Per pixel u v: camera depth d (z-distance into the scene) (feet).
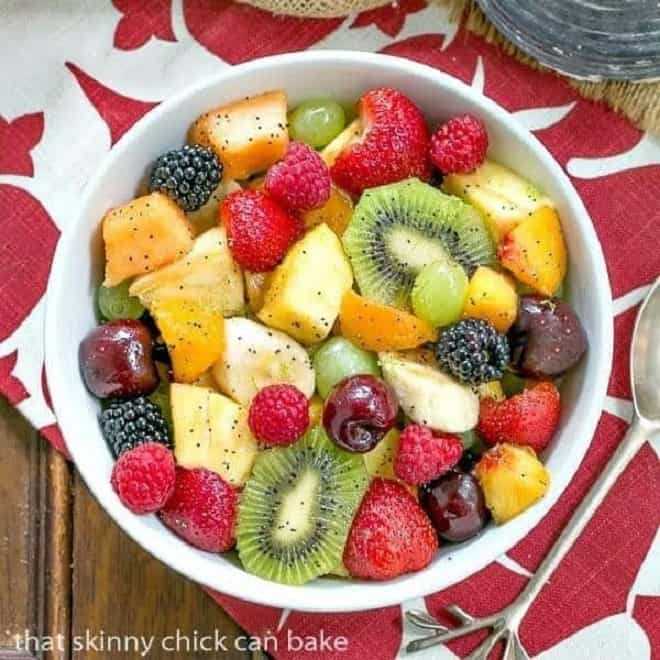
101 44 2.06
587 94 2.05
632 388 2.03
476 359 1.79
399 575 1.83
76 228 1.83
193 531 1.81
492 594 2.03
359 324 1.82
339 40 2.07
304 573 1.83
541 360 1.84
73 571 2.03
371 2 2.05
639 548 2.05
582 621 2.05
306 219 1.87
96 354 1.82
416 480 1.80
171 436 1.84
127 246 1.82
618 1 1.99
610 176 2.05
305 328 1.82
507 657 2.01
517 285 1.87
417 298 1.82
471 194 1.88
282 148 1.87
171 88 2.06
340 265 1.84
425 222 1.86
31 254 2.04
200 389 1.82
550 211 1.87
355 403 1.76
